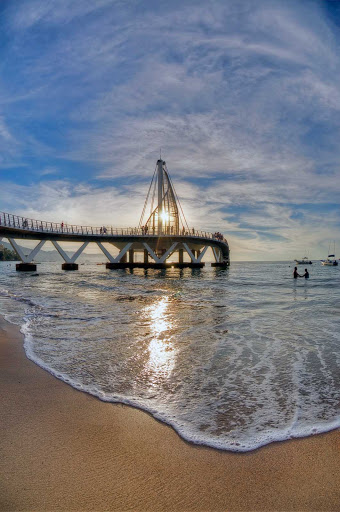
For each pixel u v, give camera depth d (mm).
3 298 22031
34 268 68875
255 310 16531
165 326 12031
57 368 7012
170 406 5113
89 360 7625
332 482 3258
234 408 5059
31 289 29812
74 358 7781
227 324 12570
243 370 7039
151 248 94125
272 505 2949
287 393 5730
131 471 3438
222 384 6160
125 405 5141
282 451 3838
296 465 3557
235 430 4340
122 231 80562
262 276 59125
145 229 84375
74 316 14219
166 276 59562
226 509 2900
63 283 38438
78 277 53312
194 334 10711
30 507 2885
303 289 30594
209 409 5008
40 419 4617
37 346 8938
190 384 6141
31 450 3822
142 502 2977
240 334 10781
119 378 6434
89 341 9578
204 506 2936
